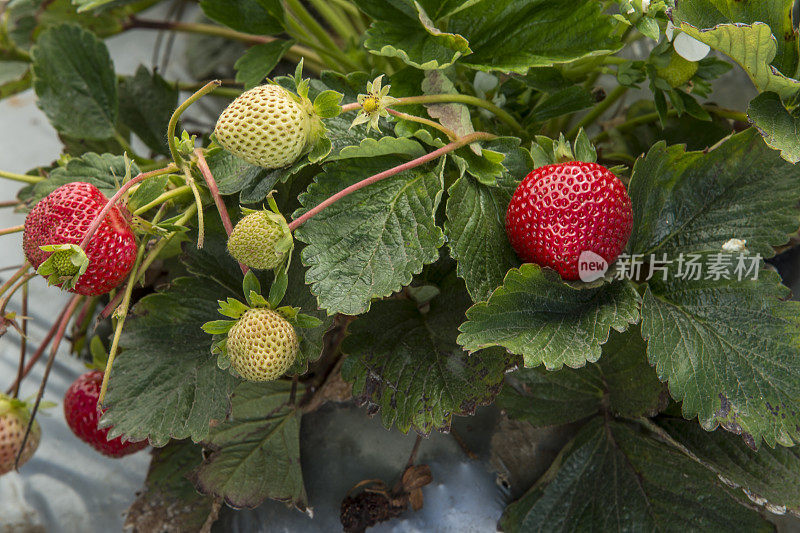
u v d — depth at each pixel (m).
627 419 0.45
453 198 0.38
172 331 0.42
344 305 0.37
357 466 0.47
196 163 0.39
